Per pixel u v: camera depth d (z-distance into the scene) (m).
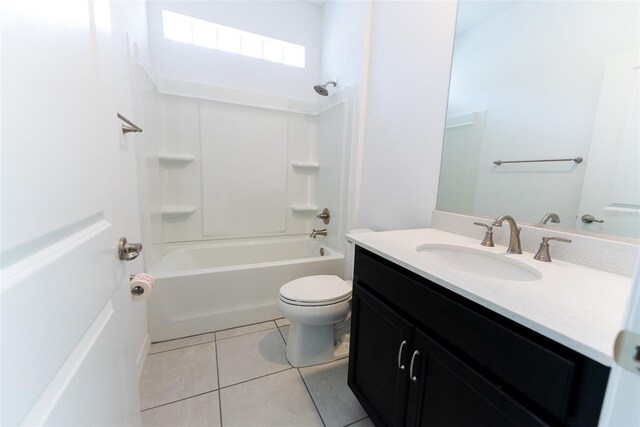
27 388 0.34
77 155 0.50
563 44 0.89
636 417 0.28
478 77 1.15
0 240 0.30
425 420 0.80
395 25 1.59
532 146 0.98
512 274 0.90
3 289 0.30
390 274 0.93
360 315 1.12
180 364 1.46
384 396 0.98
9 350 0.31
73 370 0.46
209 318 1.76
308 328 1.47
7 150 0.32
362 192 1.98
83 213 0.52
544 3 0.93
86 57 0.55
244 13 2.26
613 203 0.79
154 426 1.10
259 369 1.44
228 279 1.79
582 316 0.52
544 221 0.96
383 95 1.72
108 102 0.69
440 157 1.33
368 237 1.16
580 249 0.83
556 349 0.49
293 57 2.55
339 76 2.21
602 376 0.43
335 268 2.12
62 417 0.41
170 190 2.24
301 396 1.27
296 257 2.67
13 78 0.33
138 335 1.38
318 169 2.63
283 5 2.39
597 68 0.81
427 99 1.40
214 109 2.30
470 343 0.65
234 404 1.21
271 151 2.57
